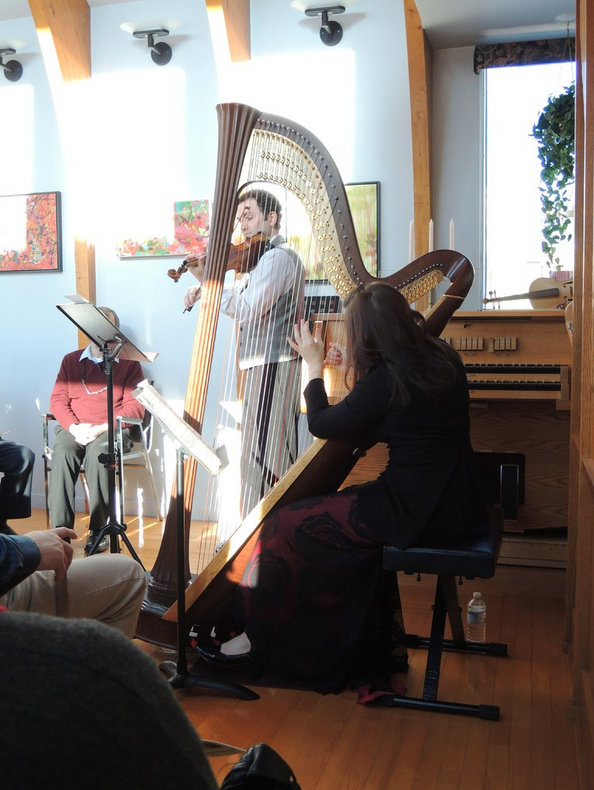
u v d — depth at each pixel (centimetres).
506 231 459
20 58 514
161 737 56
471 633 294
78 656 54
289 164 256
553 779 201
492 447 372
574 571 277
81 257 502
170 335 499
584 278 224
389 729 228
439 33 430
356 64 458
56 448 450
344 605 251
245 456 299
